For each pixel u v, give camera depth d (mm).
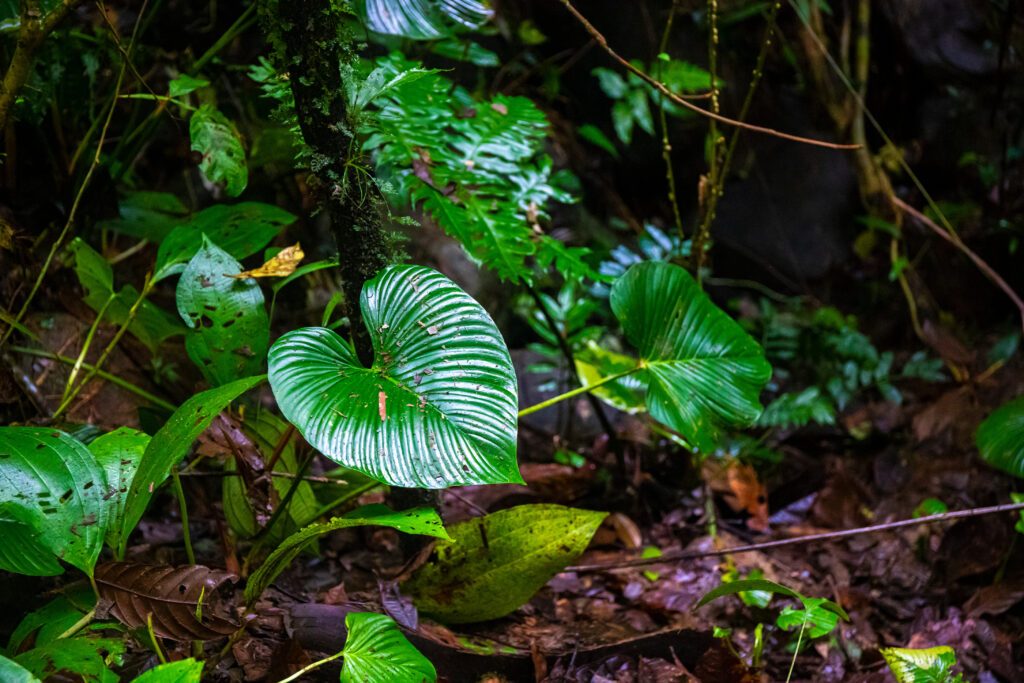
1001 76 3043
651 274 1982
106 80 2236
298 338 1616
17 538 1575
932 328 2977
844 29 3422
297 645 1713
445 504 2213
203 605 1654
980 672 1979
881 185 3318
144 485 1601
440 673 1791
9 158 1883
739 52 3395
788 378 2859
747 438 2465
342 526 1615
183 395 2174
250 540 1898
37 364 2049
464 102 2252
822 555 2227
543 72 3070
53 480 1601
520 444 2492
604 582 2111
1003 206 3201
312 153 1732
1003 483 2414
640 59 3277
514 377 1592
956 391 2734
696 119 3295
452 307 1623
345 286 1790
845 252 3430
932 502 2285
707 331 1990
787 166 3439
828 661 1990
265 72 2023
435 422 1570
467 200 1986
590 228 3100
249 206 1943
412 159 1959
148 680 1464
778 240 3402
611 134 3371
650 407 1954
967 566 2174
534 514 1884
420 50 2357
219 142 1900
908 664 1758
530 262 2561
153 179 2475
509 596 1897
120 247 2422
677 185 3418
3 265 1833
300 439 1881
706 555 2047
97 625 1634
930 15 3541
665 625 2031
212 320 1793
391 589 1860
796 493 2377
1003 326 3256
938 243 3361
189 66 2268
